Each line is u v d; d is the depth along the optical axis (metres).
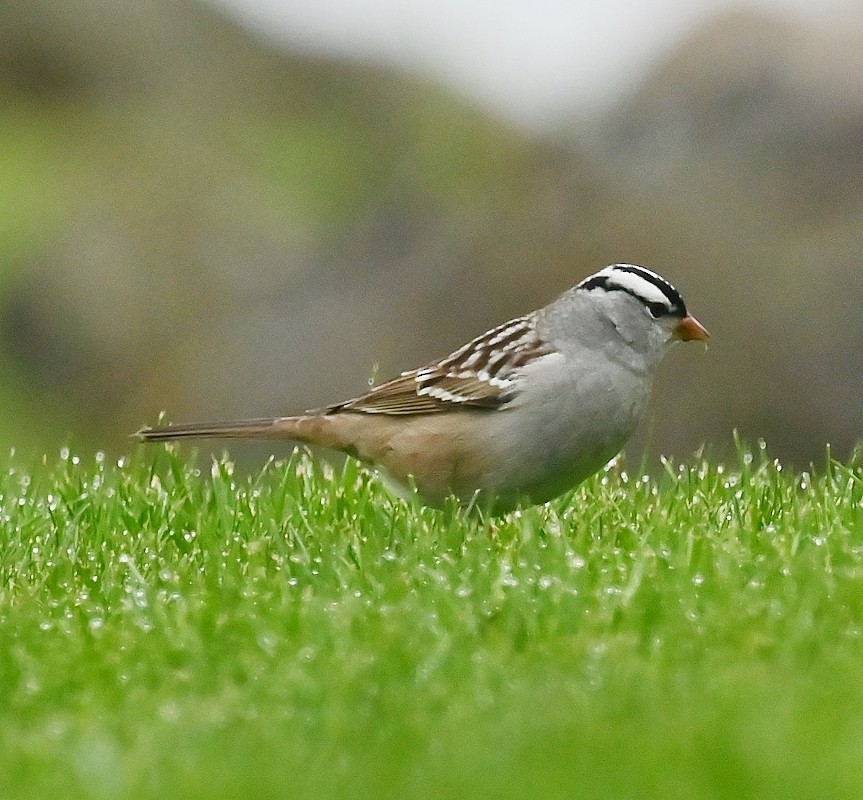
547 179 23.92
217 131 37.94
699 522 10.67
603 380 10.98
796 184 21.91
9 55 40.25
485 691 7.89
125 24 41.19
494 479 11.05
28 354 29.09
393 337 24.14
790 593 8.94
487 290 23.47
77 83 40.12
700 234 21.83
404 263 25.45
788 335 20.53
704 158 22.64
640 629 8.64
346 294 25.62
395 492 11.52
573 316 11.05
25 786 7.11
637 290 11.08
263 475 12.84
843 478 11.62
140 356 28.16
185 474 12.42
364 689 7.98
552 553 9.70
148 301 29.12
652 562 9.45
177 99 39.81
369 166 34.69
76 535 11.01
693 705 7.61
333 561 9.88
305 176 34.41
